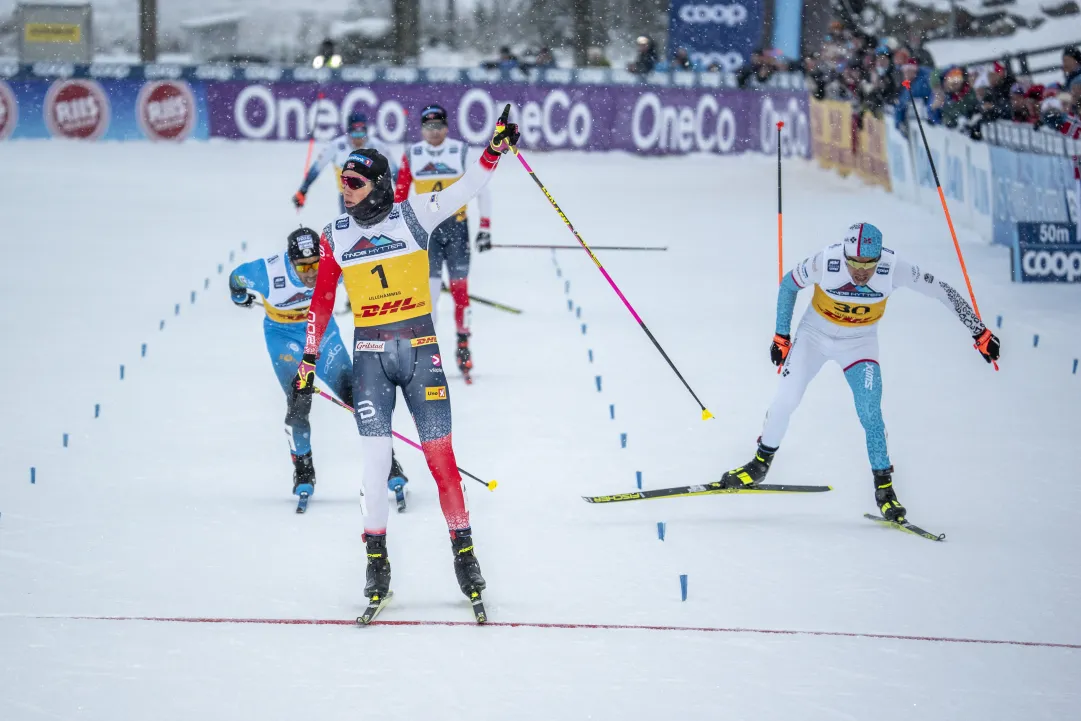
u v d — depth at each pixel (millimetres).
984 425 26797
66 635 15898
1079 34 90375
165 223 55406
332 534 19938
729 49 91312
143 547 19172
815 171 74562
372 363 16844
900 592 17609
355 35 122750
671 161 80125
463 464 23781
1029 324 37375
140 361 32438
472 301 41438
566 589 17672
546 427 26469
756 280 45344
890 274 20219
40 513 20656
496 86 79625
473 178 16719
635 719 13812
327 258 17109
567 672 15000
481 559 18859
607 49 128875
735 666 15195
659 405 28375
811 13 93000
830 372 31719
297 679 14773
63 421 26594
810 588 17734
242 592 17469
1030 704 14266
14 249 49000
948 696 14453
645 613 16812
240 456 24406
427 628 16328
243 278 21406
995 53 90125
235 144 79438
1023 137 47156
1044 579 18125
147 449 24703
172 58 121250
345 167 16469
